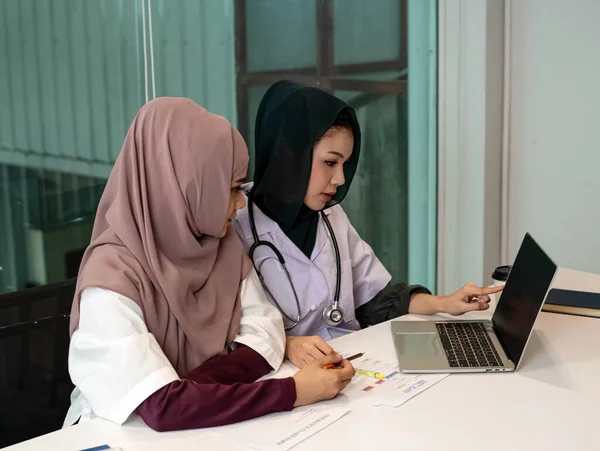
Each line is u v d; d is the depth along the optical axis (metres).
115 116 1.95
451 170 2.87
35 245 1.79
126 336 1.14
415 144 2.92
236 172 1.34
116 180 1.31
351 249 1.81
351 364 1.26
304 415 1.10
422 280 3.05
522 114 2.83
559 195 2.78
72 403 1.35
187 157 1.26
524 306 1.34
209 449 1.00
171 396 1.07
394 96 2.81
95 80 1.89
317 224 1.70
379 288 1.80
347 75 2.63
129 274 1.22
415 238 2.99
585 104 2.65
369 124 2.74
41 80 1.76
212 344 1.31
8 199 1.72
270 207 1.62
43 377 1.59
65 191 1.85
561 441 1.00
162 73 2.05
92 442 1.03
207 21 2.16
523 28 2.78
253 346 1.33
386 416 1.10
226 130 1.32
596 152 2.64
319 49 2.53
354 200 2.73
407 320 1.63
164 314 1.26
